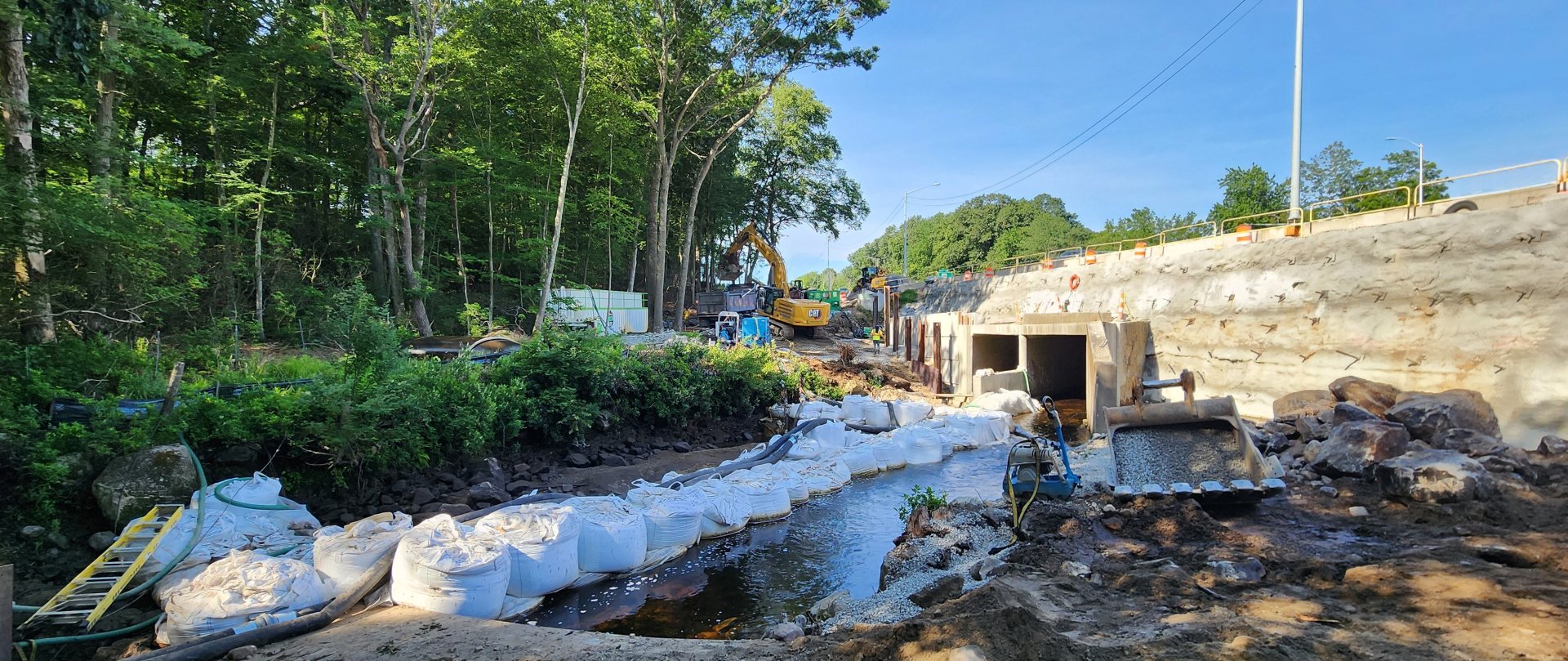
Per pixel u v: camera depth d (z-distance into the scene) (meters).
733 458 14.23
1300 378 15.28
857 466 13.64
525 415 12.71
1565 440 9.31
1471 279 12.30
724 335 28.34
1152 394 19.47
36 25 10.39
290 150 21.94
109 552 6.72
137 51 14.27
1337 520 7.91
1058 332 19.80
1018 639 4.41
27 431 7.87
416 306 23.94
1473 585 5.33
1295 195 19.66
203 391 9.85
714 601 7.52
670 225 49.78
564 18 26.77
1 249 9.48
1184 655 4.23
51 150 12.08
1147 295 20.33
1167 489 8.45
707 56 33.28
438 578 6.46
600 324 28.95
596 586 7.93
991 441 17.39
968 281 37.66
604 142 33.25
